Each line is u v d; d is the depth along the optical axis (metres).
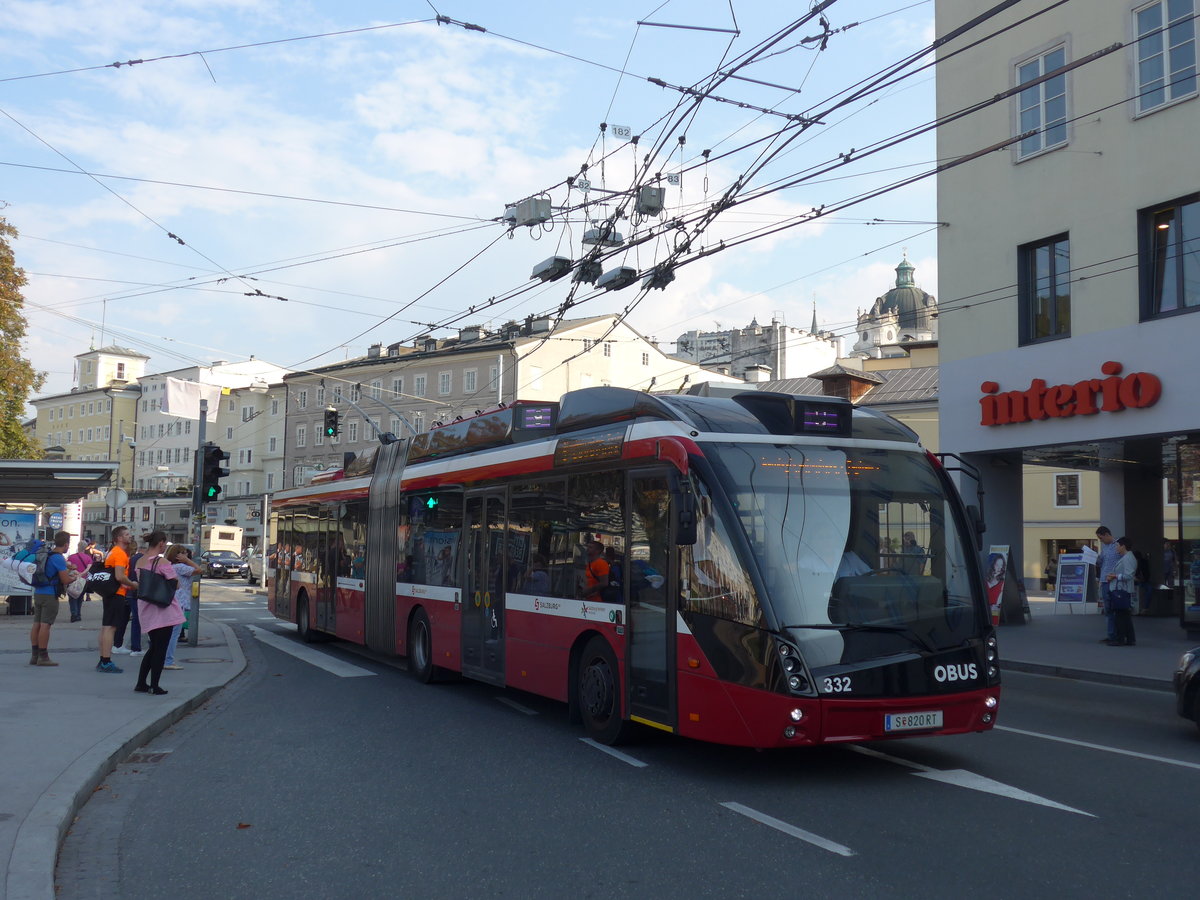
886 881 5.61
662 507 8.79
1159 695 13.23
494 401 64.88
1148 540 25.97
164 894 5.59
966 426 21.59
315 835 6.69
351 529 17.64
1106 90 18.94
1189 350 17.38
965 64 21.83
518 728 10.57
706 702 8.05
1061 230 19.73
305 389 79.31
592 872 5.83
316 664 16.56
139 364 105.12
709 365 74.50
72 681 13.04
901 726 7.62
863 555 8.05
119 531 14.27
